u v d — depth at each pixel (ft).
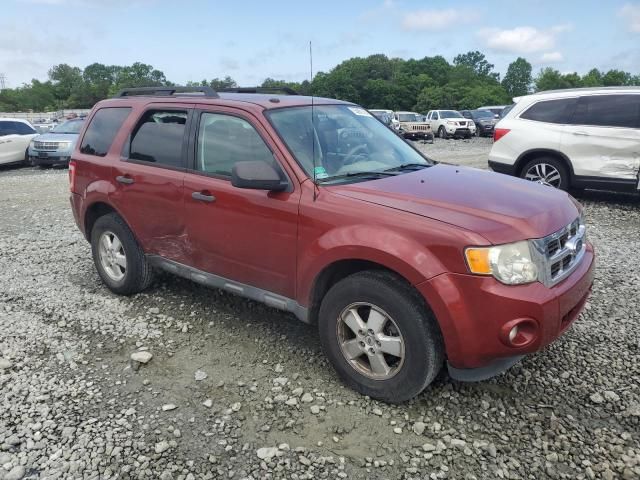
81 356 13.04
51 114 221.05
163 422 10.44
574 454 9.41
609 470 8.96
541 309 9.41
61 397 11.32
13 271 19.47
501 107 115.55
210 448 9.70
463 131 98.94
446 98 263.29
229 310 15.53
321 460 9.35
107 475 9.04
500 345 9.52
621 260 19.44
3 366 12.48
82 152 17.25
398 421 10.39
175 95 15.15
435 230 9.74
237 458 9.44
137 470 9.16
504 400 10.98
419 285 9.73
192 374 12.21
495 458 9.35
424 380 10.23
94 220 17.54
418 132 86.99
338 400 11.09
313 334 14.02
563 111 28.81
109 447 9.70
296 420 10.47
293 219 11.51
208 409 10.86
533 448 9.59
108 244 16.57
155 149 14.83
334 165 12.51
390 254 9.96
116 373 12.28
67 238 24.12
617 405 10.73
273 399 11.17
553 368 12.09
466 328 9.54
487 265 9.35
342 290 10.93
